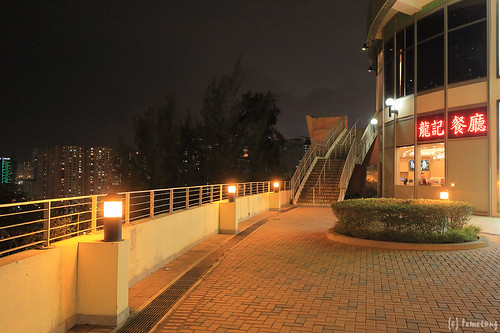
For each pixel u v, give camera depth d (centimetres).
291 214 1773
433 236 913
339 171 2541
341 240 1010
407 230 938
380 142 2231
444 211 926
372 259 816
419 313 515
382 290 615
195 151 2100
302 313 524
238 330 473
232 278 705
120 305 499
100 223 732
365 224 985
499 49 1498
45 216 474
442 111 1684
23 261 394
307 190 2388
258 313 527
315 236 1127
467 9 1596
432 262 780
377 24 2075
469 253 853
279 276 710
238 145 2222
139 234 698
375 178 3056
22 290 391
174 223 876
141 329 480
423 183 1788
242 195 1747
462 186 1603
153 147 1759
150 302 579
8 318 371
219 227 1224
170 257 845
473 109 1571
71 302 482
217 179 2097
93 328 482
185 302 579
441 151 1705
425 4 1759
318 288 633
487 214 1523
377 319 497
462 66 1609
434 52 1728
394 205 962
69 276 478
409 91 1873
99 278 492
